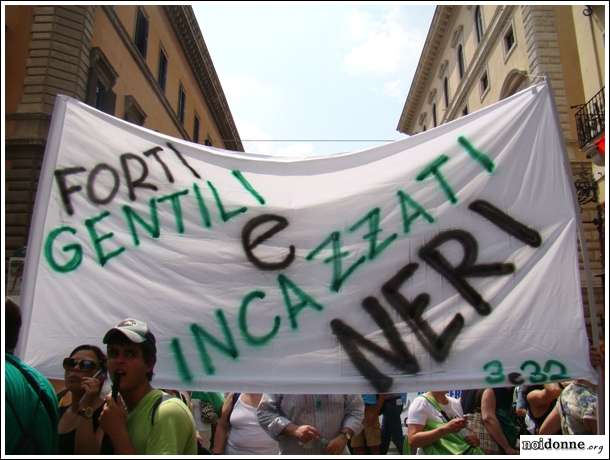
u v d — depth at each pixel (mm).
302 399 3547
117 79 18234
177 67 26062
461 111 28188
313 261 3473
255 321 3379
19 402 2256
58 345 3299
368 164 3662
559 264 3305
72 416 2711
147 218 3553
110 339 2578
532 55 18344
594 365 3105
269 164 3703
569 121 17031
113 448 2535
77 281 3416
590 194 14984
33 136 14016
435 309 3332
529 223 3400
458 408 4031
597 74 12500
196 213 3570
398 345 3289
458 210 3482
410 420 3805
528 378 3141
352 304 3385
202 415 5277
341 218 3551
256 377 3277
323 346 3324
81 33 15281
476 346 3242
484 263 3371
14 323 2420
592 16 12711
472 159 3559
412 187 3568
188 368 3297
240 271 3465
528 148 3520
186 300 3408
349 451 6328
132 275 3441
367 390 3229
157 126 22844
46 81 14492
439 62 33031
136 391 2605
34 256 3441
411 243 3463
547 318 3232
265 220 3557
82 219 3521
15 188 13812
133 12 19844
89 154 3639
